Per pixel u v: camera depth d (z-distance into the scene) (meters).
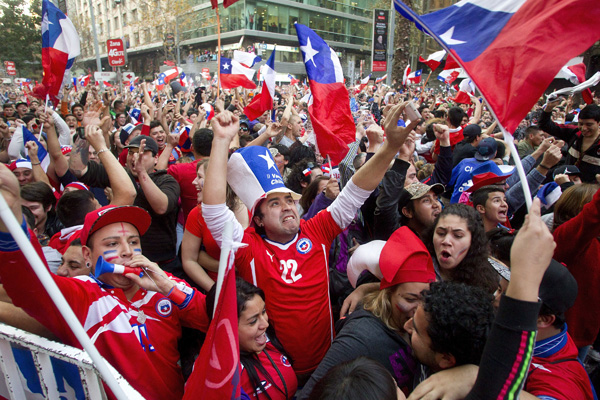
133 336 1.76
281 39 44.22
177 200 3.39
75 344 1.69
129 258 1.86
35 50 44.88
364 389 1.27
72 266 2.18
